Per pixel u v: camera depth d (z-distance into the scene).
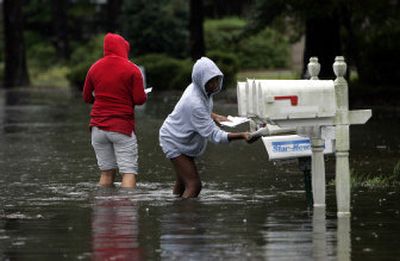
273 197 21.89
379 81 61.34
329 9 52.34
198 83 21.89
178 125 22.22
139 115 51.41
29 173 27.30
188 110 21.92
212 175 26.16
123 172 24.45
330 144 19.56
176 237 17.11
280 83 17.80
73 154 32.56
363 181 24.41
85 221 18.95
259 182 24.59
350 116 18.45
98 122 24.53
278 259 15.27
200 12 82.62
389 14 57.72
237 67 82.44
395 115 48.28
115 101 24.45
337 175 18.89
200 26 82.69
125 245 16.50
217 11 129.88
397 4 57.91
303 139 19.84
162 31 94.50
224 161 29.61
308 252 15.76
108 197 22.34
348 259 15.25
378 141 35.19
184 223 18.52
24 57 103.25
